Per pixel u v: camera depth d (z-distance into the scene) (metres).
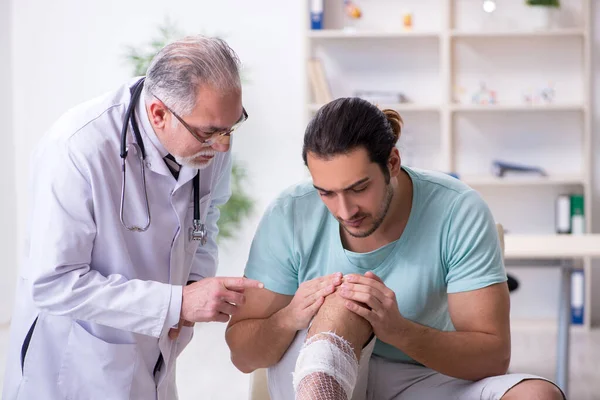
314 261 1.86
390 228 1.81
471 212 1.80
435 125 4.68
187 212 1.94
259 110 4.68
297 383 1.48
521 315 4.75
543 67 4.61
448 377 1.83
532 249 3.13
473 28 4.60
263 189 4.73
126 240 1.84
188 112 1.67
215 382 3.61
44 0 4.66
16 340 1.88
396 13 4.63
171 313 1.75
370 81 4.68
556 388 1.65
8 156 4.68
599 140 4.62
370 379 1.90
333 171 1.59
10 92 4.69
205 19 4.66
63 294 1.72
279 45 4.64
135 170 1.82
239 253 4.77
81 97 4.72
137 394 1.90
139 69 4.50
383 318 1.65
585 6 4.43
